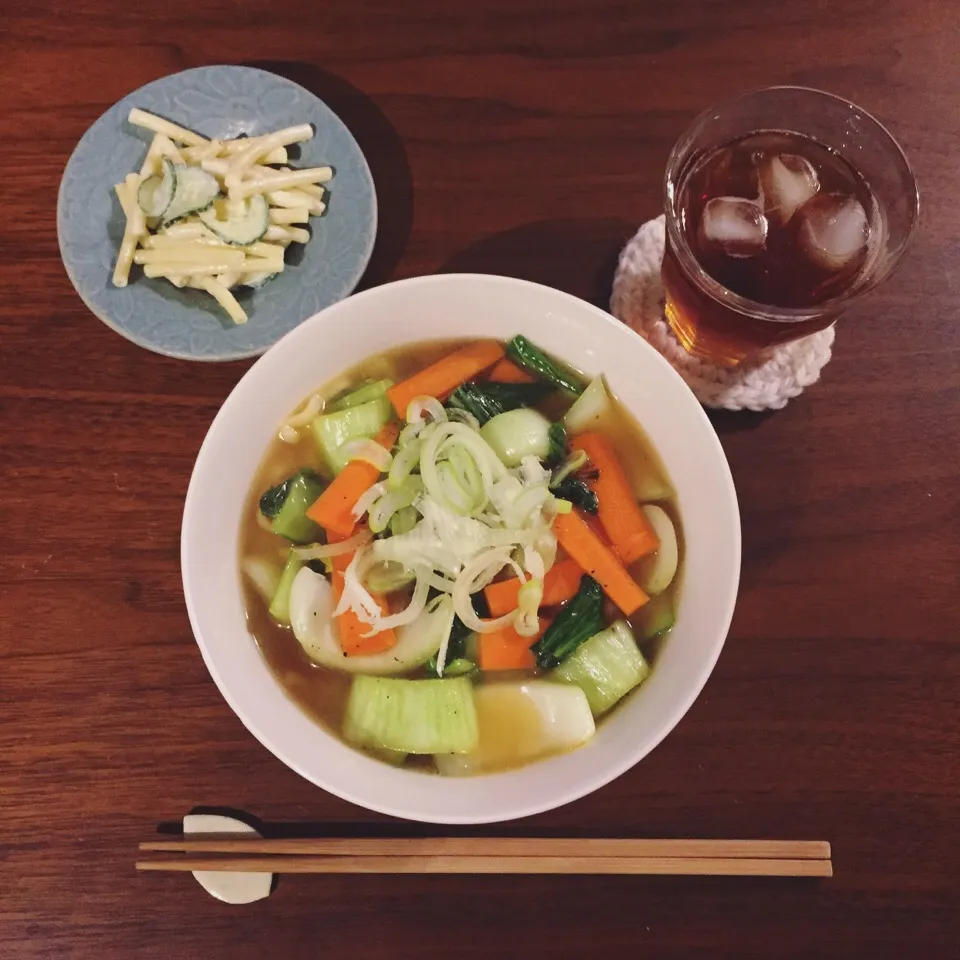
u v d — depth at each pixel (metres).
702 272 0.35
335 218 0.41
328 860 0.36
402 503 0.36
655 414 0.36
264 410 0.36
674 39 0.42
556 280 0.41
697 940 0.36
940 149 0.40
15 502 0.39
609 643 0.36
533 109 0.42
